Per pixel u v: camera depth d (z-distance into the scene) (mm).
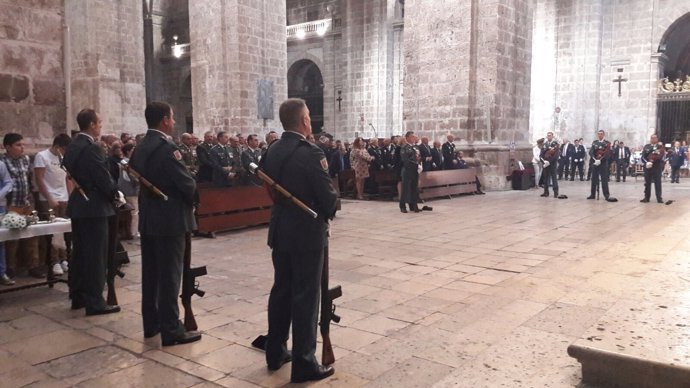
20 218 5328
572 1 23953
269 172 3543
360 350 4086
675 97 22750
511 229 9609
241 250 8039
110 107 22344
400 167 14758
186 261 4371
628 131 23641
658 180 13445
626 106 23656
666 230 9211
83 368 3820
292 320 3533
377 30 29719
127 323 4812
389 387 3447
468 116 16578
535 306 5102
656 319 4633
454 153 15727
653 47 22938
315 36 33500
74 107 22578
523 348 4055
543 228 9656
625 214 11359
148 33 40281
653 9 22766
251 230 9969
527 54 17750
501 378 3541
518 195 15594
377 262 7070
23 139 6656
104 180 4938
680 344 4031
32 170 6707
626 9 23406
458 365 3773
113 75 22406
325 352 3691
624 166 20766
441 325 4617
